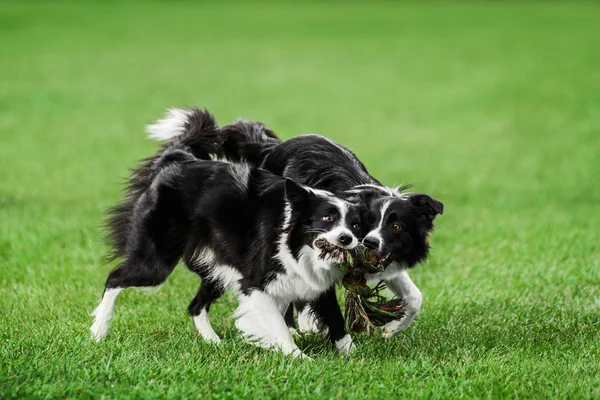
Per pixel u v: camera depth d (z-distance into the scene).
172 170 9.87
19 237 14.38
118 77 40.69
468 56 47.81
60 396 7.50
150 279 9.84
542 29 59.59
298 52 50.78
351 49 51.84
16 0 78.62
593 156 23.58
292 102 34.72
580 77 39.38
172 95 35.94
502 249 14.02
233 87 38.59
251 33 60.34
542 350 9.28
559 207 17.47
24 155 23.45
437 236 15.09
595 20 64.75
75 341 9.08
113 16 69.62
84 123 29.25
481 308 11.08
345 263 8.68
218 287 10.02
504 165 22.84
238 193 9.30
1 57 46.03
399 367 8.42
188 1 85.94
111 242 10.35
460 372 8.35
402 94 36.81
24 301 11.09
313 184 9.97
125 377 7.90
